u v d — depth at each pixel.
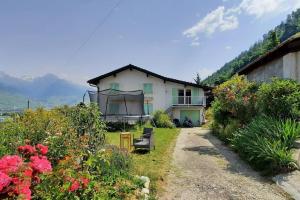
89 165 5.36
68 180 3.98
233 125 15.10
